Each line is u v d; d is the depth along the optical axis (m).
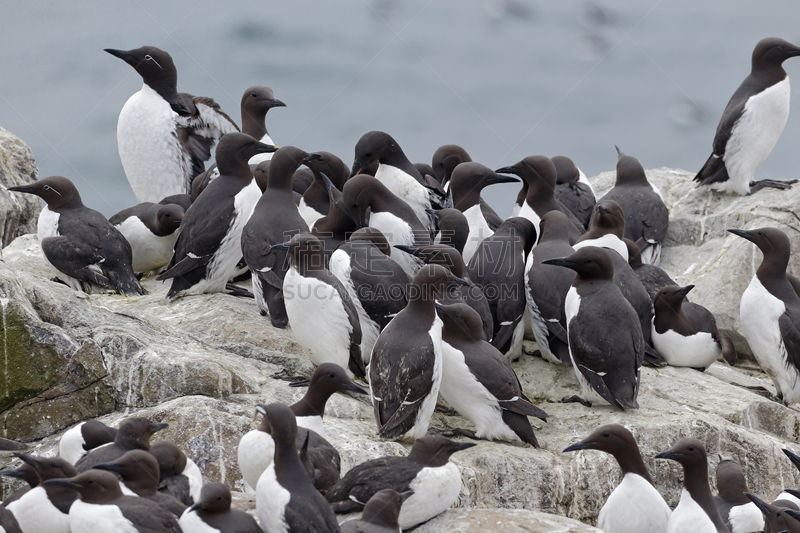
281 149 13.69
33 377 11.27
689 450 9.76
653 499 10.02
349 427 11.11
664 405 12.60
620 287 13.80
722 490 10.52
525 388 13.16
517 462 10.84
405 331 10.85
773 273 13.89
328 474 9.23
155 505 8.25
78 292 12.91
